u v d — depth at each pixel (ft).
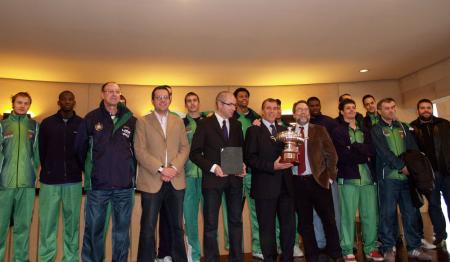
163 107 10.03
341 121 12.04
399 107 23.57
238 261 9.57
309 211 10.49
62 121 11.24
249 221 13.56
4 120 10.84
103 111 9.69
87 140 9.63
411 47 17.46
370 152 11.43
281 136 9.66
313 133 10.71
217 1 12.28
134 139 9.87
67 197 10.93
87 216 9.35
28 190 10.83
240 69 20.33
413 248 11.71
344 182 11.50
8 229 11.18
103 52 17.07
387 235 11.51
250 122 12.94
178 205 9.82
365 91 24.06
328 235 10.20
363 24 14.48
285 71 20.98
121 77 21.47
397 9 13.24
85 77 21.30
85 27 14.15
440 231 12.64
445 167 12.69
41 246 10.77
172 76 21.44
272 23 14.16
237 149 9.70
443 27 15.02
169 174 9.45
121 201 9.51
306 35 15.48
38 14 12.94
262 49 17.11
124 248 9.41
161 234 11.52
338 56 18.51
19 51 16.76
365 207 11.73
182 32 14.84
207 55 17.78
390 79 23.75
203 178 9.80
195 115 12.50
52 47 16.33
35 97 21.99
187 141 10.44
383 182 11.75
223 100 10.16
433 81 20.58
